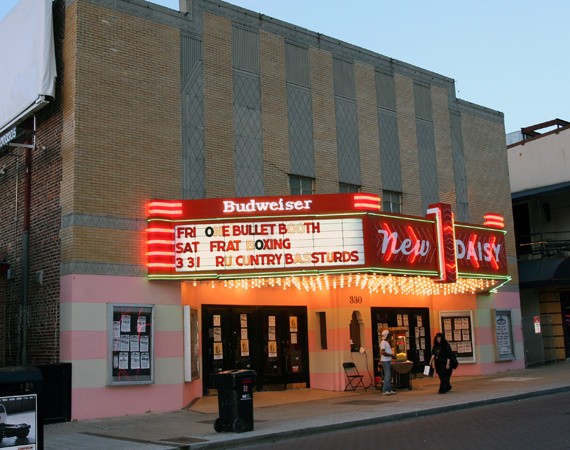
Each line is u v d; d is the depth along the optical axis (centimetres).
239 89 2106
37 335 1816
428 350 2605
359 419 1509
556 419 1403
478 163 2853
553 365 2944
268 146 2141
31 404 1034
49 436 1438
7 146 1994
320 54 2345
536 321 3033
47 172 1858
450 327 2645
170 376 1817
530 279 3034
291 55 2262
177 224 1858
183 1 2056
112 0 1867
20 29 1955
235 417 1395
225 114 2058
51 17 1828
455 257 2122
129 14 1897
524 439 1184
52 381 1630
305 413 1677
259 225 1861
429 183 2623
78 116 1762
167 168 1908
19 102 1912
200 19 2050
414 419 1566
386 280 2066
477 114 2906
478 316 2664
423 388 2189
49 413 1611
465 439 1224
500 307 2781
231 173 2041
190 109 1984
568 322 3244
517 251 3416
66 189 1759
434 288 2406
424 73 2708
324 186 2264
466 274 2238
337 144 2333
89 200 1752
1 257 2061
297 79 2262
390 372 2052
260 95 2153
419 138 2625
